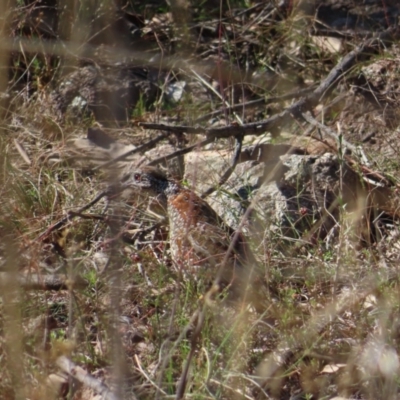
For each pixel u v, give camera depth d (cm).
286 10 1499
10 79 1354
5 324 759
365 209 1031
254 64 1449
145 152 1219
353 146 1162
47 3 1427
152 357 802
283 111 1212
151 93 1393
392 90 1319
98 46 1380
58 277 875
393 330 780
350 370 757
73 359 785
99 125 1306
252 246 949
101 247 952
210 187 1072
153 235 1040
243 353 779
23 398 695
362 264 915
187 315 821
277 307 826
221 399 737
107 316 812
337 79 1313
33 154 1180
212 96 1390
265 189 1071
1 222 952
